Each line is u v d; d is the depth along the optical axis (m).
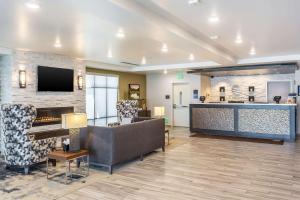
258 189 3.73
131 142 5.07
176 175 4.42
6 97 6.05
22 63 6.12
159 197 3.48
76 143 4.43
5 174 4.52
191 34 4.71
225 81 10.88
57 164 5.19
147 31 3.98
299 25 4.21
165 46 5.88
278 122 7.64
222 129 8.62
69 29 4.37
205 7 3.38
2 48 5.72
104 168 4.89
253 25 4.21
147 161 5.37
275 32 4.68
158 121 6.10
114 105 10.38
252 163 5.12
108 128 4.57
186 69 9.72
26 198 3.48
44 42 5.39
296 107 8.32
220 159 5.47
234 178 4.23
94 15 3.23
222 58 6.78
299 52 6.82
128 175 4.45
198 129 9.12
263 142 7.39
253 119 8.04
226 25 4.22
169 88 11.66
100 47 6.00
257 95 10.06
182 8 3.42
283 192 3.61
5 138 4.62
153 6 3.34
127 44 5.67
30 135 4.59
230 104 8.45
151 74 12.14
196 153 6.05
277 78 9.60
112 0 2.75
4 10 3.37
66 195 3.59
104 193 3.65
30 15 3.59
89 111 9.22
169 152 6.18
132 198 3.46
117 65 9.59
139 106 11.67
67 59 7.34
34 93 6.39
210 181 4.10
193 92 10.87
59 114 7.10
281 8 3.41
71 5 2.89
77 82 7.70
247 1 3.16
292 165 4.96
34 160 4.59
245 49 6.37
